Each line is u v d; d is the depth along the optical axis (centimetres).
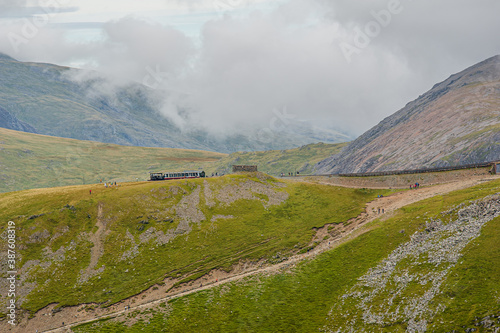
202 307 13188
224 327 12106
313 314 11731
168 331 12225
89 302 14200
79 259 15975
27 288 14550
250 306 12875
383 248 13650
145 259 16250
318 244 16462
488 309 8500
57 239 16712
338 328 10544
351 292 12025
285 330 11356
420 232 13238
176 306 13438
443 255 11131
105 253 16338
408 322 9344
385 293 11025
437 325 8744
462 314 8712
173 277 15288
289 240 17112
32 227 16912
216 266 15750
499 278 9250
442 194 16250
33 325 13325
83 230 17362
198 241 17388
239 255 16362
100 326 12838
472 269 9856
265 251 16475
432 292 9800
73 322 13400
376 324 9900
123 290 14738
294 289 13262
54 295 14388
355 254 14112
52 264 15588
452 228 12356
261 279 14325
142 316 13138
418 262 11562
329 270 13788
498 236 10575
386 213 16638
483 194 13588
